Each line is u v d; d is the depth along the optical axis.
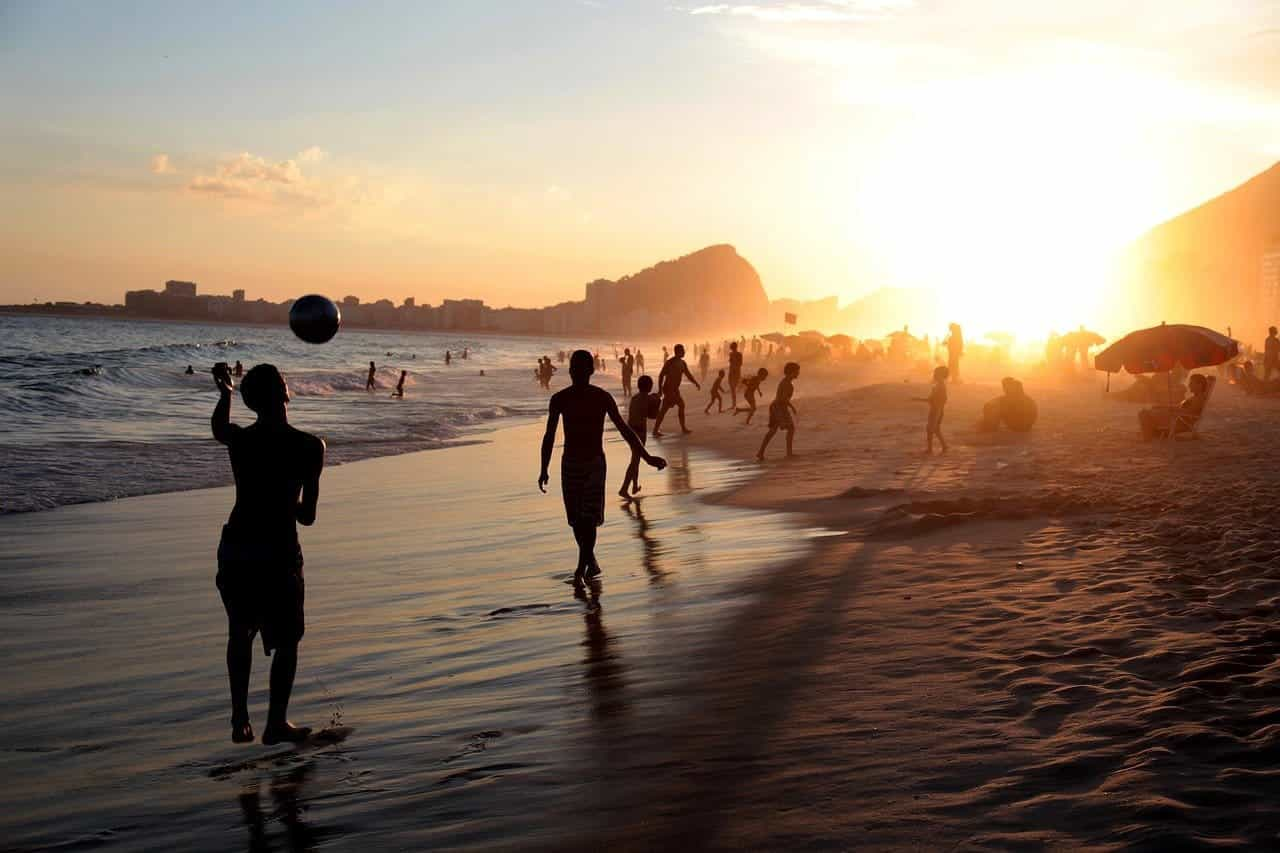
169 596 8.75
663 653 6.20
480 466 19.66
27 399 37.12
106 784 4.57
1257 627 5.82
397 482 17.02
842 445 19.34
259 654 6.79
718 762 4.25
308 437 5.07
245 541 4.93
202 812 4.18
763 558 9.09
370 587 8.84
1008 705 4.72
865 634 6.20
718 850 3.41
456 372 86.06
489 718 5.19
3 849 3.89
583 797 4.00
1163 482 12.05
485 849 3.58
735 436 22.48
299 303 4.94
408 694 5.76
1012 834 3.36
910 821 3.52
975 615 6.49
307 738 5.02
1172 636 5.72
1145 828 3.31
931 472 14.50
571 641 6.69
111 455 21.38
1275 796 3.53
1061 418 22.97
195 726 5.38
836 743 4.36
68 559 10.53
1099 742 4.14
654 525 11.65
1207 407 25.66
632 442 8.73
